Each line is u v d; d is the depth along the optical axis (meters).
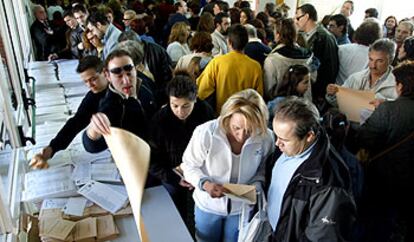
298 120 1.21
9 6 2.70
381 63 2.15
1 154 1.45
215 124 1.51
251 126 1.42
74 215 1.44
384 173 1.79
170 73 3.04
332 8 6.95
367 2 6.59
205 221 1.69
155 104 2.02
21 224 1.41
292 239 1.36
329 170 1.22
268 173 1.59
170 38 3.66
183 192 1.87
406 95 1.72
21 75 2.66
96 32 3.03
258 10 7.20
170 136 1.77
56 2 5.88
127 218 1.48
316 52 2.82
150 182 1.80
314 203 1.23
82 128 1.77
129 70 1.65
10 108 1.72
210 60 2.86
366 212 1.87
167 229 1.46
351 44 2.85
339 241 1.21
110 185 1.62
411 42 2.61
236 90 2.53
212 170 1.55
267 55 2.84
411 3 6.21
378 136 1.77
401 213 1.90
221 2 5.11
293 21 2.70
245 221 1.59
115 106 1.64
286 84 2.20
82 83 3.20
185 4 5.58
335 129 1.40
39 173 1.66
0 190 1.17
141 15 4.56
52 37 4.82
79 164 1.73
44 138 2.08
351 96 2.14
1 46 2.02
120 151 0.80
